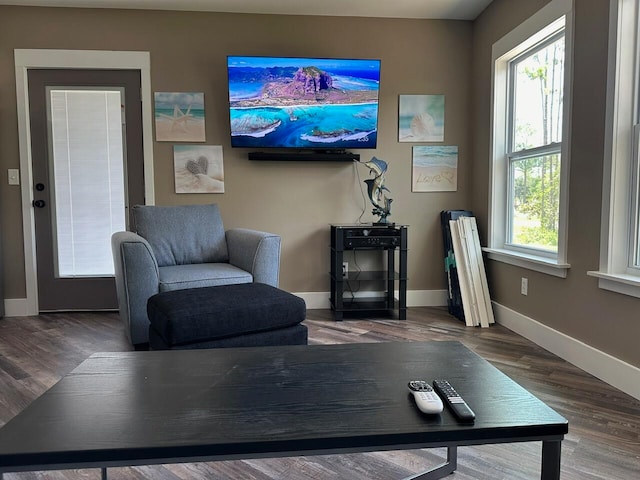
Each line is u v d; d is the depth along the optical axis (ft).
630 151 7.23
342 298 11.68
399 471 5.03
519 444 5.57
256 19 12.16
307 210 12.64
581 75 8.00
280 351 4.78
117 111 12.12
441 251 12.98
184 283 8.69
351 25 12.41
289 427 3.11
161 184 12.15
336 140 12.00
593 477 4.81
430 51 12.63
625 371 6.96
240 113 11.63
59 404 3.47
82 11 11.70
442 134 12.79
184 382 3.92
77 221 12.19
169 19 11.94
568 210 8.41
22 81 11.68
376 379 4.00
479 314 11.03
